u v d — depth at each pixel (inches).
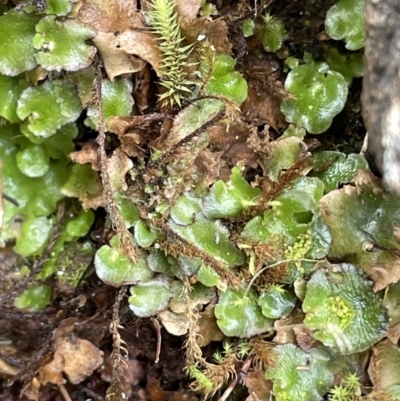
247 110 4.6
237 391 4.5
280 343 4.3
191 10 4.3
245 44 4.6
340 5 4.5
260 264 4.2
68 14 4.3
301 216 4.3
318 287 4.2
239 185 4.3
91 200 4.6
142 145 4.4
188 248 4.2
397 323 4.2
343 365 4.4
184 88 4.3
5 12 4.6
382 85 3.9
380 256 4.2
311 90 4.6
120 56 4.3
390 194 4.2
